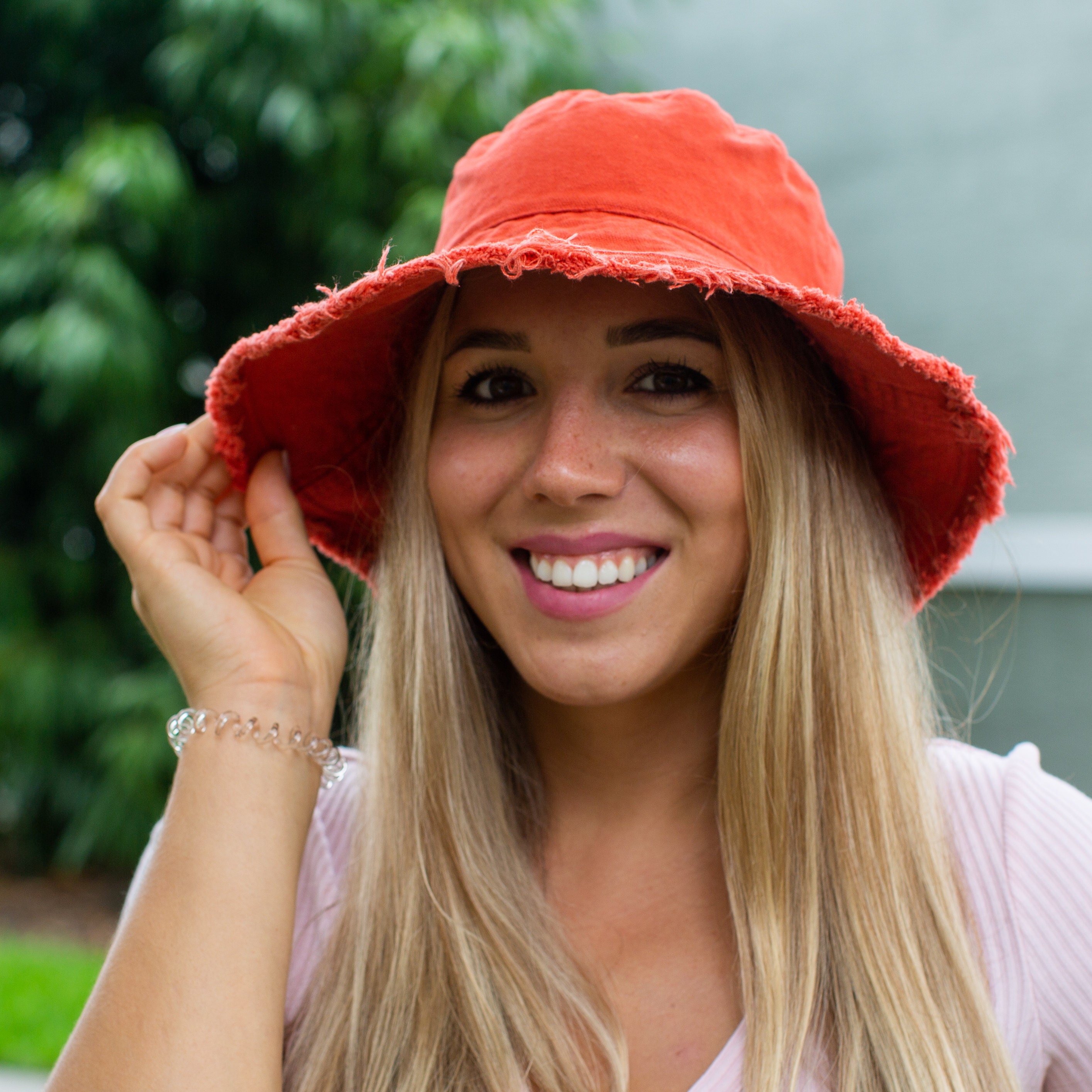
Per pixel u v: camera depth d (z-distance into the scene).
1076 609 2.94
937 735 1.26
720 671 1.12
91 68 4.22
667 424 1.00
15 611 4.10
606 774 1.14
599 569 1.00
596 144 0.99
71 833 4.07
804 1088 0.96
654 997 1.05
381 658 1.20
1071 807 1.05
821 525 1.07
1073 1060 0.99
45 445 4.20
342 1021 1.08
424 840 1.14
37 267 3.76
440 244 1.12
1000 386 3.15
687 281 0.86
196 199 3.96
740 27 3.57
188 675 1.08
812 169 3.45
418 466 1.14
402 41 3.59
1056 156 3.07
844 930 1.02
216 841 0.99
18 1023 2.54
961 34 3.20
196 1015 0.90
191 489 1.23
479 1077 1.03
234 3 3.48
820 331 1.01
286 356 1.13
